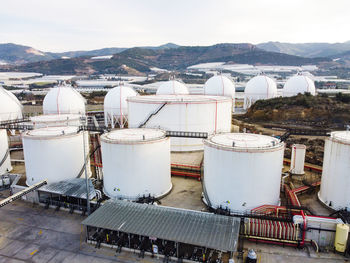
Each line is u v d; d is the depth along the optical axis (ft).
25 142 112.78
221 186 88.48
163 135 107.14
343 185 88.38
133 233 72.90
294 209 86.48
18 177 126.00
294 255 73.82
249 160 83.35
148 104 149.18
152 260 73.31
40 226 90.38
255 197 86.12
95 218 79.97
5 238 83.41
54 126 135.95
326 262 70.90
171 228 74.49
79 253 76.23
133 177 97.71
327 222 75.77
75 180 110.01
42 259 73.61
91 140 144.56
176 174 125.80
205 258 70.85
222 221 77.05
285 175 117.29
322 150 147.74
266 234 78.13
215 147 88.17
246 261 70.03
